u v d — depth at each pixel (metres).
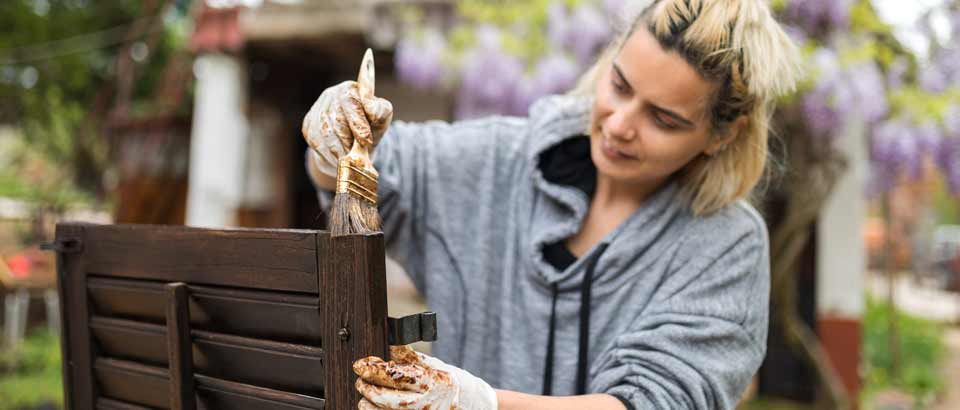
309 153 1.11
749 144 1.09
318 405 0.75
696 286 1.07
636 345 1.02
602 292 1.13
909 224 12.25
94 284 0.95
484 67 3.21
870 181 3.51
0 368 4.32
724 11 0.98
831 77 2.68
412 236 1.29
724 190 1.10
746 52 0.99
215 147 4.07
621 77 1.03
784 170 1.28
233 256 0.80
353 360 0.70
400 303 4.23
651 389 0.96
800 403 4.03
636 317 1.11
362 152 0.81
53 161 7.43
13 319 4.80
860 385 3.84
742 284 1.08
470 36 3.32
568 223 1.16
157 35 6.33
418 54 3.35
